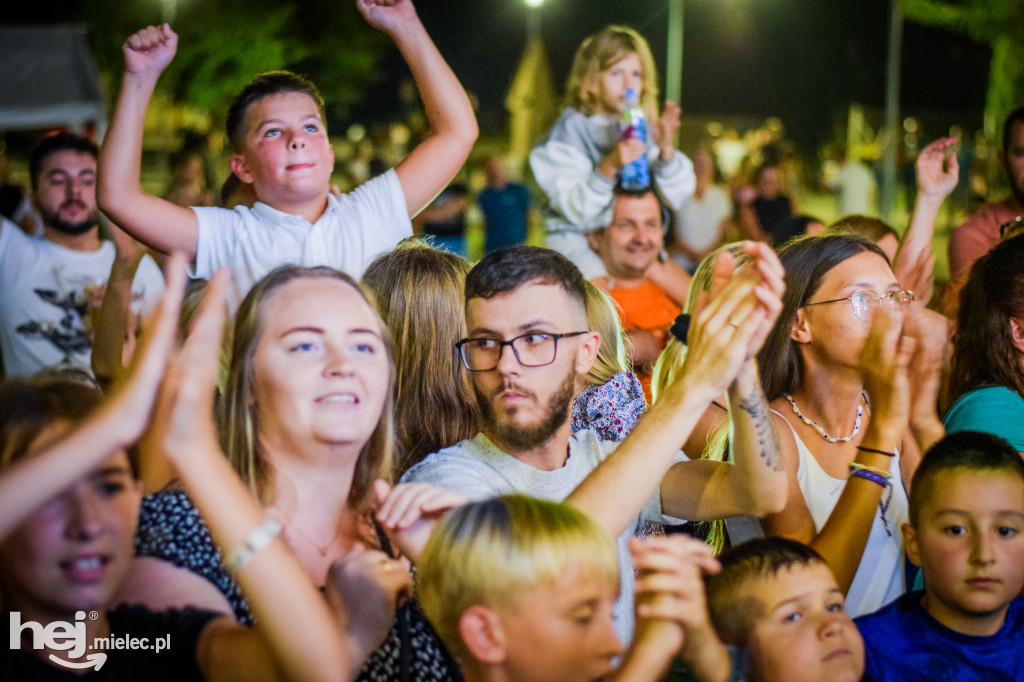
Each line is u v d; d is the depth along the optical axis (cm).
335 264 309
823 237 268
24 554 163
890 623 222
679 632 171
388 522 187
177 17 2212
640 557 172
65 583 164
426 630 195
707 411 286
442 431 264
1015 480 213
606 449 239
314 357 194
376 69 3042
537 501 182
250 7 2289
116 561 168
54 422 168
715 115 3941
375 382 197
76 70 1247
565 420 222
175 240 295
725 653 177
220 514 156
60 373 183
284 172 306
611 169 472
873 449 232
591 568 174
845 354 256
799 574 200
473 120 332
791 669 195
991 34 1839
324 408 192
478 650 173
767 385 269
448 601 176
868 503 228
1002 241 294
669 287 478
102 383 339
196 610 176
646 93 527
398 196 323
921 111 3850
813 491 257
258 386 195
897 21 2069
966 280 302
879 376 235
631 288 472
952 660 214
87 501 165
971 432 227
